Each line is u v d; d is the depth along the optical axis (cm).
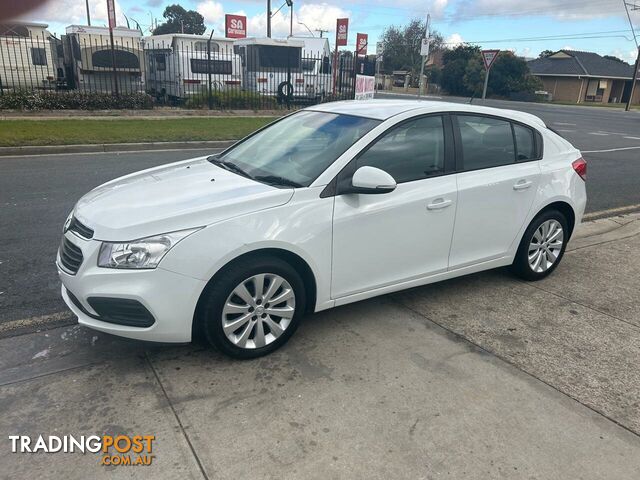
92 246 299
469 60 5294
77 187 761
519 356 348
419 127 387
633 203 802
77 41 1847
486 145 423
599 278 489
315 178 343
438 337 370
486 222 420
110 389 298
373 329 378
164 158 1045
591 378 326
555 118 2694
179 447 255
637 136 1847
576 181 474
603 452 263
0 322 371
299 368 325
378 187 332
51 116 1482
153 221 298
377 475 242
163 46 1984
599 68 5822
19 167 903
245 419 277
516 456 258
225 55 1902
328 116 416
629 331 388
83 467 242
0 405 282
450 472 246
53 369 316
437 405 294
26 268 463
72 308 317
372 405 291
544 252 473
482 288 458
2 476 235
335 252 345
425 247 390
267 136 436
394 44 7931
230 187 343
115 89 1714
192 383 306
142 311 296
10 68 1720
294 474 241
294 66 2041
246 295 320
